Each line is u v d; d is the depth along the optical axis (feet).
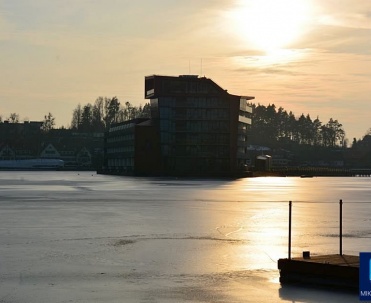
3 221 167.53
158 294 82.69
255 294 82.84
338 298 80.53
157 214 190.90
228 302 78.95
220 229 150.71
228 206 226.17
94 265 101.71
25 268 98.94
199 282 89.66
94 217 180.04
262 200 264.11
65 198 270.26
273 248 119.85
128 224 161.17
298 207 225.97
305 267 89.56
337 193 339.57
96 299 79.87
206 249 118.32
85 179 574.15
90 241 128.57
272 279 91.76
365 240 132.16
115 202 244.83
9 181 510.17
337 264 87.15
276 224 163.12
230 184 463.01
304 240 131.54
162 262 104.68
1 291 83.76
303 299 80.28
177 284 88.33
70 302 78.33
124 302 78.59
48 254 111.96
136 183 464.24
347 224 164.45
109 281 90.07
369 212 205.36
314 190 378.12
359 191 367.25
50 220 170.50
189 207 219.82
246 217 182.09
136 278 92.12
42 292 83.30
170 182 493.36
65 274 94.63
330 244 125.80
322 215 191.93
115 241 128.77
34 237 134.62
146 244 124.57
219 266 101.40
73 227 153.69
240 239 132.57
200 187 396.16
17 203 237.04
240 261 105.81
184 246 122.01
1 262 103.96
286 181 581.53
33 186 403.54
